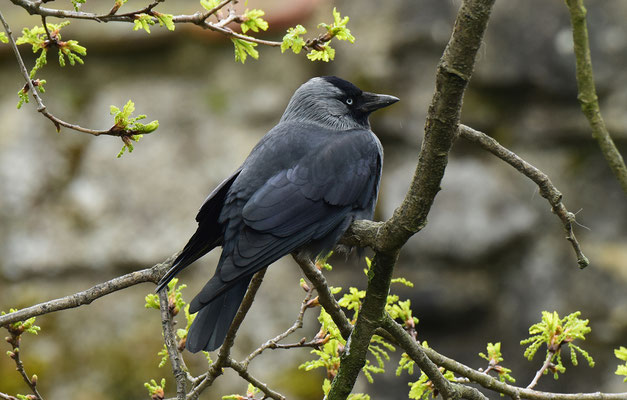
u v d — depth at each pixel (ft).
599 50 39.06
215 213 25.59
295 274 38.63
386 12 41.22
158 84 42.22
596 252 37.52
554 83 39.27
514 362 36.63
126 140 17.61
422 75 40.47
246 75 42.29
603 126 17.37
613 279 36.65
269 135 27.48
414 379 35.91
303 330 37.45
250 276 23.79
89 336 37.40
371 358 36.37
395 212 17.54
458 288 37.65
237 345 36.83
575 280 37.11
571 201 38.52
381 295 18.76
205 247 25.22
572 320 22.58
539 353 36.32
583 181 38.73
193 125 41.32
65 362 36.83
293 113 30.50
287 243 24.81
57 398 36.17
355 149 27.35
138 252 38.83
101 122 41.11
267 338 37.01
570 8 17.11
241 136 41.09
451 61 15.15
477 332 37.52
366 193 27.30
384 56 40.75
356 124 30.63
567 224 20.31
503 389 21.35
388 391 35.94
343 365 19.52
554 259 37.60
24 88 17.52
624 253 37.37
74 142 40.96
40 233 39.09
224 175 40.24
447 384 20.21
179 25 42.45
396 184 39.32
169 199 39.75
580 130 38.88
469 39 14.88
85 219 39.47
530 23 39.65
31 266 38.52
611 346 35.91
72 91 41.96
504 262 38.40
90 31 42.19
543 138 39.40
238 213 25.04
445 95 15.51
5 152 40.19
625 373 20.29
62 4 43.70
